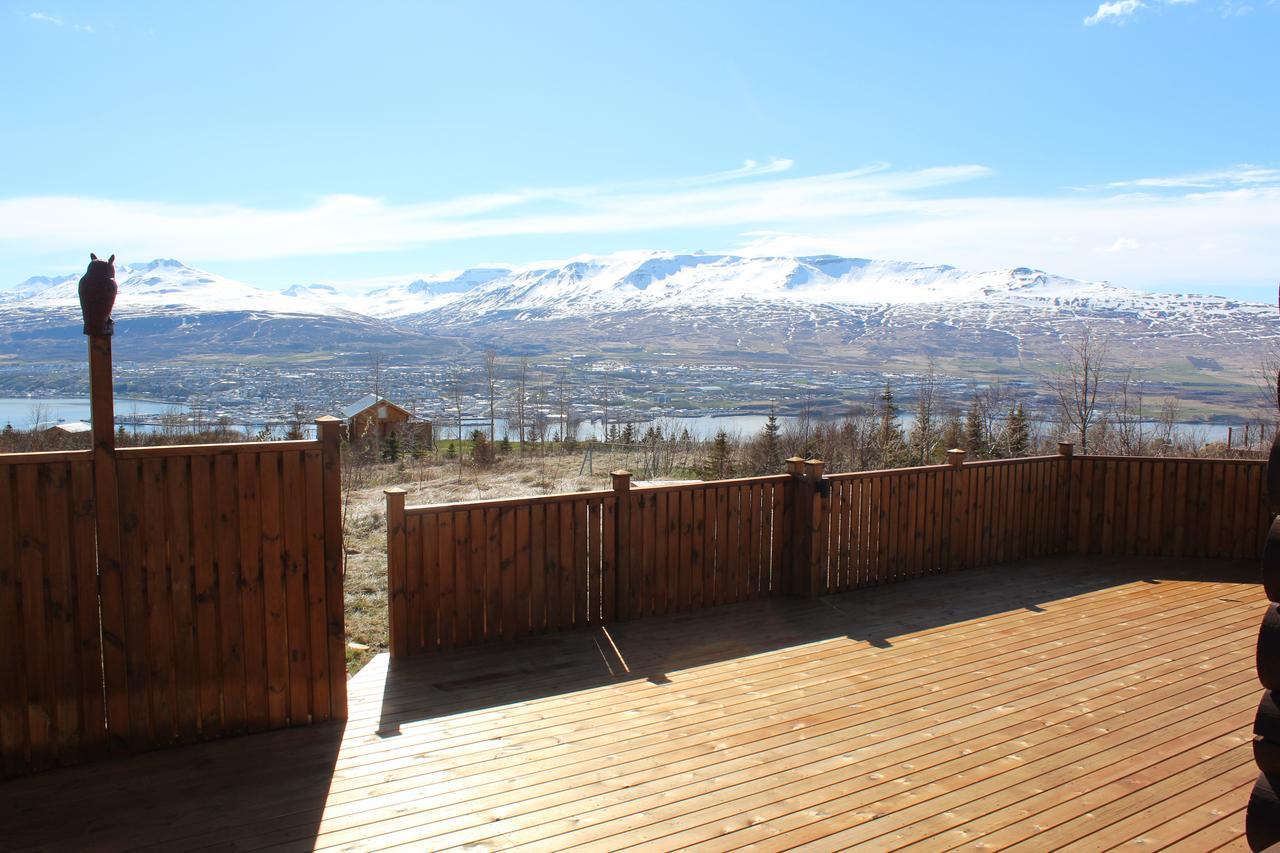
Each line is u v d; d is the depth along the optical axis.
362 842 2.70
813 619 5.13
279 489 3.50
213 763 3.24
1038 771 3.18
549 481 17.77
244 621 3.47
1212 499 6.59
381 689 4.01
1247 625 4.99
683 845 2.68
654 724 3.62
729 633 4.86
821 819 2.83
